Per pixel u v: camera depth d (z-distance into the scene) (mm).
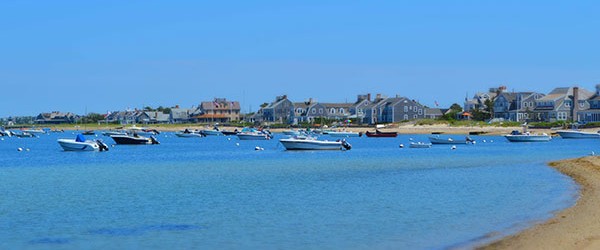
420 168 59469
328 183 45844
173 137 167125
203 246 24891
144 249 24516
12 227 28859
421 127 169750
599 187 39812
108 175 54344
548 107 166500
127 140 116375
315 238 25922
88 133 182375
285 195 38969
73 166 66250
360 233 26703
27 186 45500
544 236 24625
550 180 45844
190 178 50656
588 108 161625
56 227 28797
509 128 154000
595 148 95062
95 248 24750
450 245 24094
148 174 54906
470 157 75938
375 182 46375
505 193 38750
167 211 32906
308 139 93625
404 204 34531
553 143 113000
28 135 178500
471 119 183875
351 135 154375
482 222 28562
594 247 22172
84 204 35656
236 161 71312
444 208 32938
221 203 35625
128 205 35156
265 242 25375
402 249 23797
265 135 140750
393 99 194625
